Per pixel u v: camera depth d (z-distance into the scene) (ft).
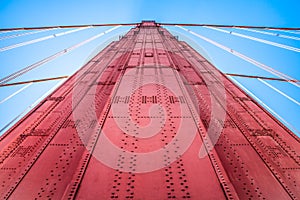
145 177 15.17
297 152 25.86
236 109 36.47
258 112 35.83
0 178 21.42
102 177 15.10
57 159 21.35
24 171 19.56
